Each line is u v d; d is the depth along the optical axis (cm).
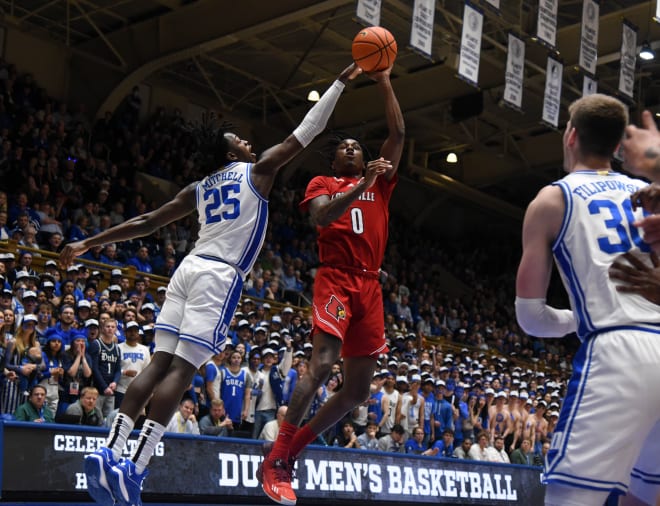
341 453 879
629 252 334
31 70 2297
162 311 493
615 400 322
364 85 2647
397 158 571
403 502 917
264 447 552
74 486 695
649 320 328
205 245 503
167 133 2448
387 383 1520
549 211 350
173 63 2453
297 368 1394
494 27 2248
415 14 1569
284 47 2441
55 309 1312
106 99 2302
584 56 1875
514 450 1725
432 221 3550
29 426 682
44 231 1716
